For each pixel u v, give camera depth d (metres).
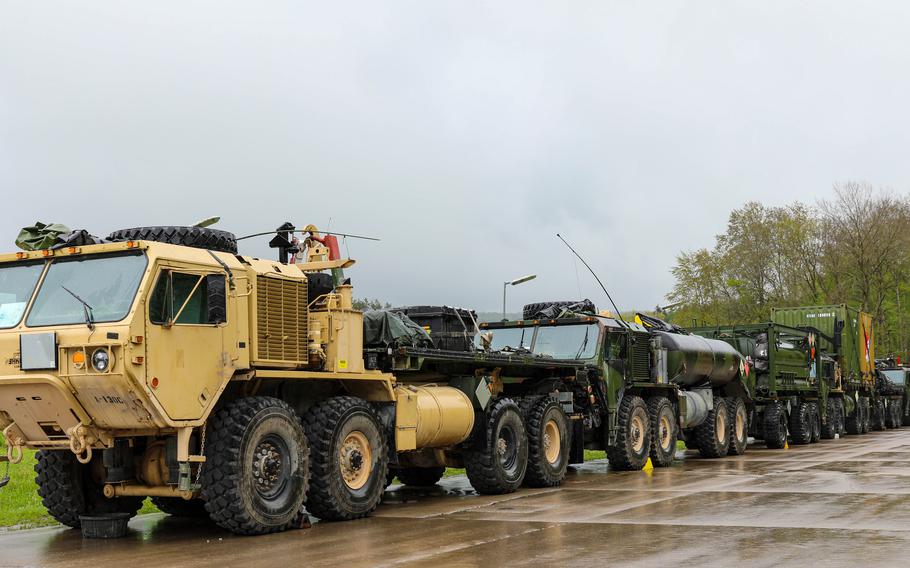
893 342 56.31
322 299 10.88
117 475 9.23
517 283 17.47
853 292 51.25
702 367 19.53
